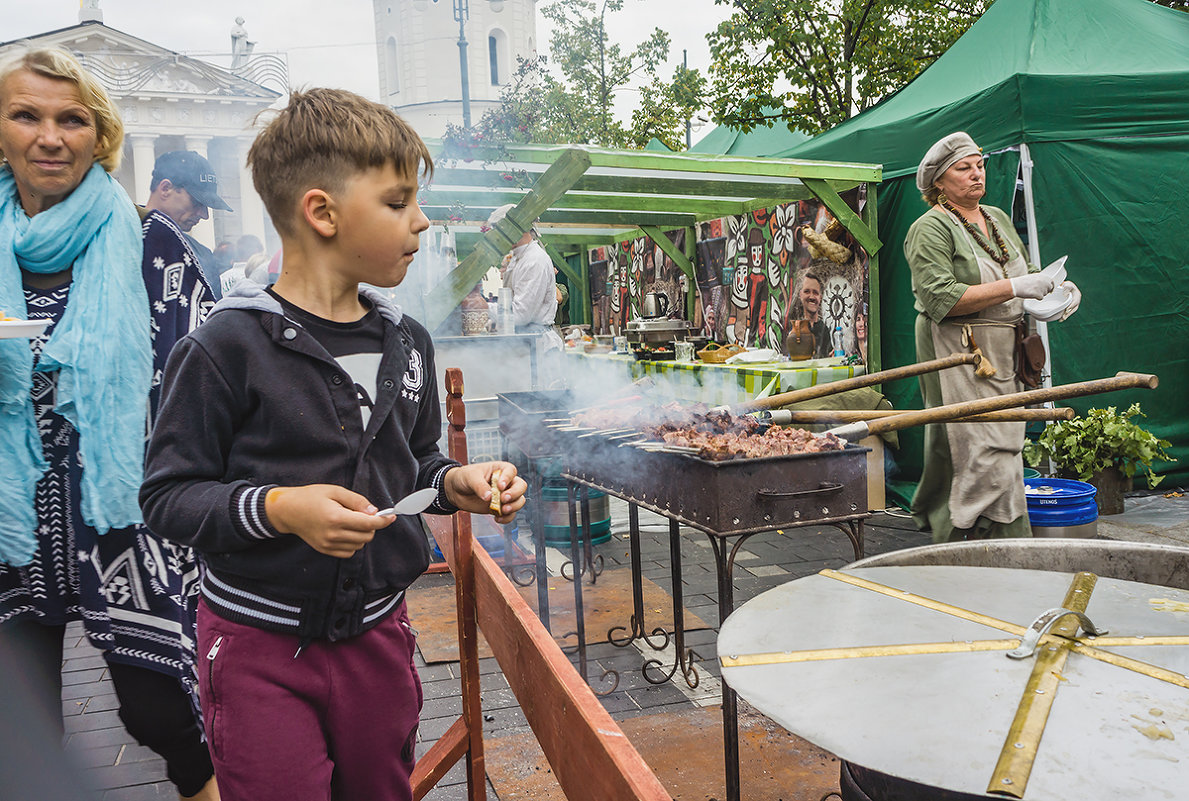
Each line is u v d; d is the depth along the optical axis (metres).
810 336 6.11
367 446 1.22
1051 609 1.33
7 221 1.64
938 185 4.03
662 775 2.34
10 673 1.68
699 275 8.37
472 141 5.05
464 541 1.83
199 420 1.14
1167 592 1.49
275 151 1.19
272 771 1.17
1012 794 0.86
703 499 2.30
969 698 1.08
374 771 1.33
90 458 1.61
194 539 1.10
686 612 3.73
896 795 1.09
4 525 1.60
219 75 24.52
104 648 1.67
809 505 2.34
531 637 1.27
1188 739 0.96
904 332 5.68
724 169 5.34
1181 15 6.44
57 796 1.80
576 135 16.44
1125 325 5.42
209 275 2.19
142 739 1.75
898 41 11.85
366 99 1.25
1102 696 1.06
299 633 1.21
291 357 1.18
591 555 4.24
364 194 1.18
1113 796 0.85
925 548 1.81
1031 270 4.21
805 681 1.17
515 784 2.35
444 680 3.12
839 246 5.92
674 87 15.70
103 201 1.68
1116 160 5.22
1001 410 2.49
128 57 23.73
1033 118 5.05
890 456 5.75
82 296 1.64
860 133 6.00
